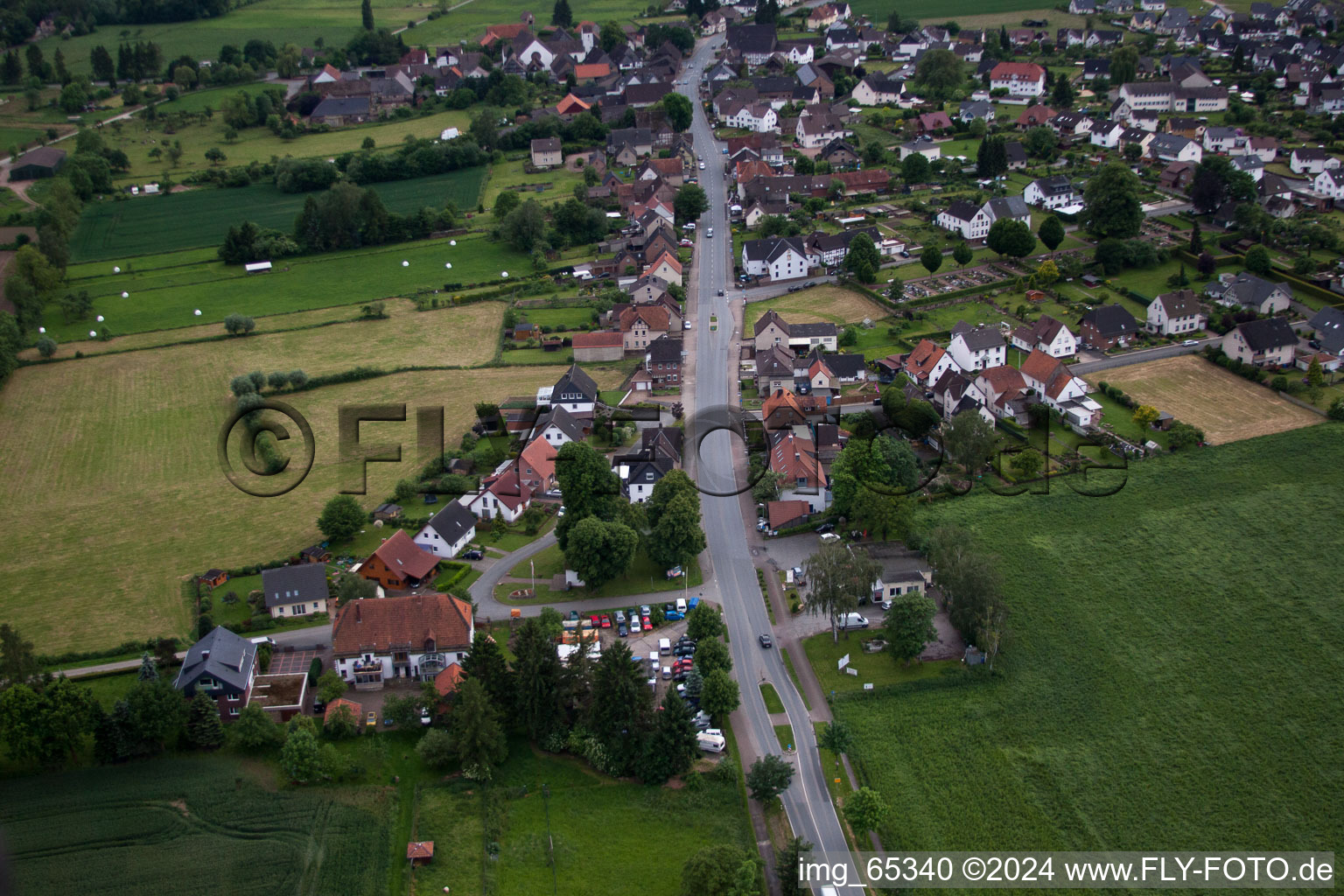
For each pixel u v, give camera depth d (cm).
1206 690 12638
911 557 14800
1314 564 14650
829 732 11738
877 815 10700
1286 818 11000
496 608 14338
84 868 10350
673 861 10619
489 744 11544
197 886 10225
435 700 12300
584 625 13925
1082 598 14188
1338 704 12350
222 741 11900
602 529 14412
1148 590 14312
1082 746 11925
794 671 13150
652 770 11512
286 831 10875
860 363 19888
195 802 11156
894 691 12706
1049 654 13250
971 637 13312
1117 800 11250
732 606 14300
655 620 13975
